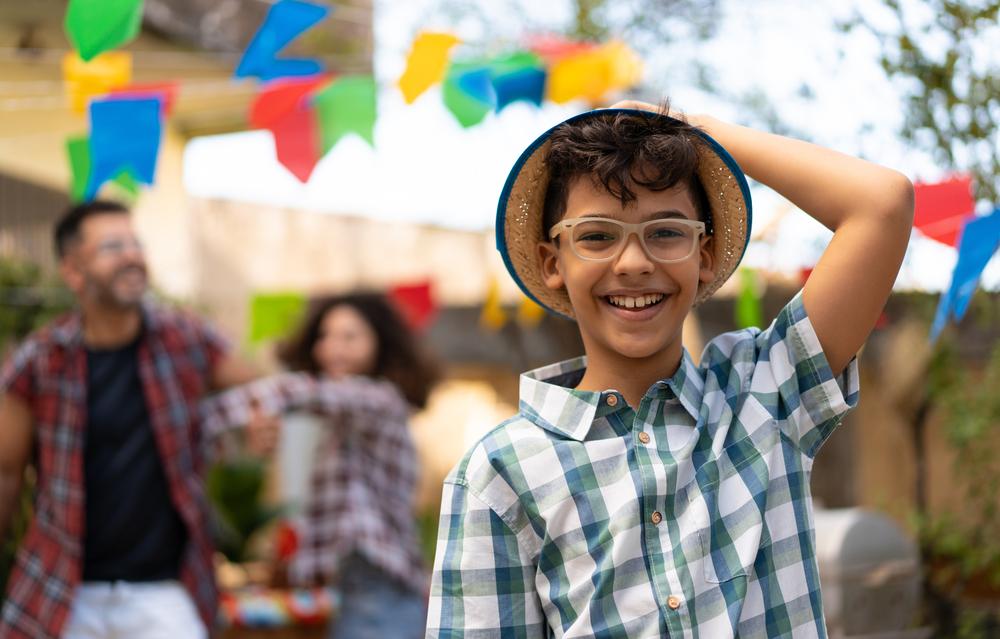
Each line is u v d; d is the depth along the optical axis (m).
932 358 4.54
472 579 1.68
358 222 9.47
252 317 5.22
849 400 1.74
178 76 6.18
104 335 3.46
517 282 1.90
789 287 4.67
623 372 1.72
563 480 1.67
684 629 1.58
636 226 1.64
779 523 1.65
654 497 1.64
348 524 4.09
